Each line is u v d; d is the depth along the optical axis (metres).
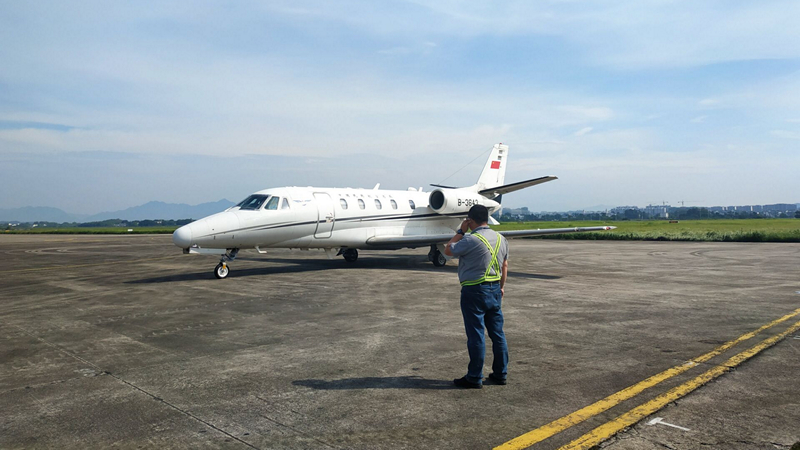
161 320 8.34
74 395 4.76
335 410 4.32
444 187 21.95
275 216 14.94
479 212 5.04
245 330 7.53
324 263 18.69
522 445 3.60
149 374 5.40
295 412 4.29
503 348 4.95
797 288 11.61
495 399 4.54
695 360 5.71
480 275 4.82
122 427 4.01
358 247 17.56
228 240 14.02
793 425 3.90
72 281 13.78
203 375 5.35
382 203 18.00
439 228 19.66
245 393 4.77
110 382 5.14
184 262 19.77
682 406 4.31
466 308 4.88
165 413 4.29
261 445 3.66
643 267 16.77
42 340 7.02
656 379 5.05
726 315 8.41
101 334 7.36
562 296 10.46
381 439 3.73
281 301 10.09
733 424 3.93
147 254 24.59
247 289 11.82
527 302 9.73
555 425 3.95
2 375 5.43
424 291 11.34
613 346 6.39
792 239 32.94
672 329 7.36
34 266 18.44
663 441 3.63
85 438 3.82
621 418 4.07
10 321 8.39
